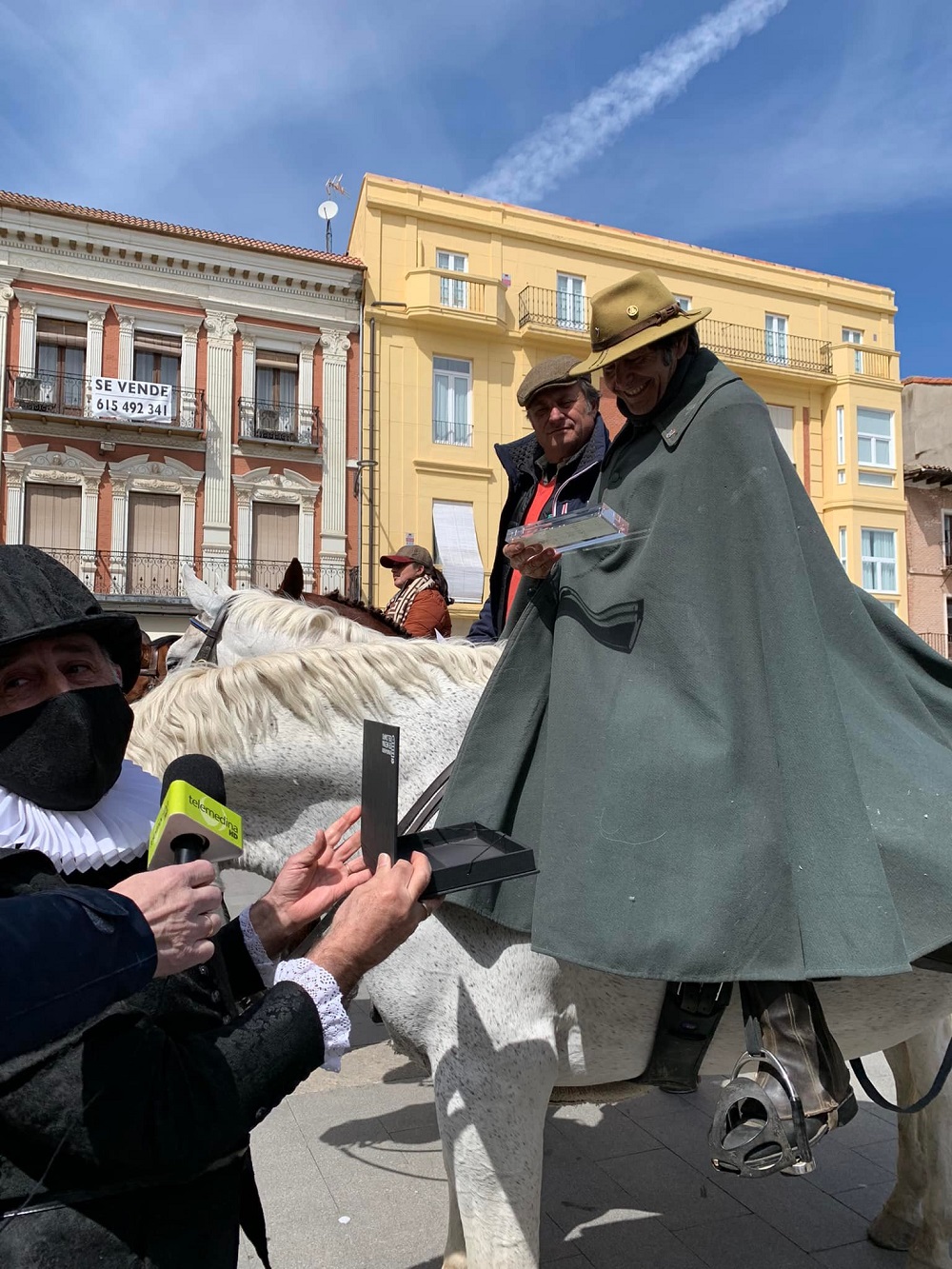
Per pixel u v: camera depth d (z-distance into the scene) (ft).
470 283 65.77
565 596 5.59
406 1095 11.34
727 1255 7.88
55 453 58.39
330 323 63.82
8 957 2.68
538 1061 5.27
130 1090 3.10
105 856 3.62
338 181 73.82
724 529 5.22
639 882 4.78
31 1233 3.15
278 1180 9.18
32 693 3.57
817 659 4.91
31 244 57.67
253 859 6.40
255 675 6.24
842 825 4.73
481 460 66.03
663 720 5.03
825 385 77.56
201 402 61.26
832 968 4.58
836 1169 9.37
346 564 63.52
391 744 4.23
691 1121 10.55
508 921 5.14
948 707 5.69
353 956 3.90
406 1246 8.01
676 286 73.51
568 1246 8.03
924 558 82.38
